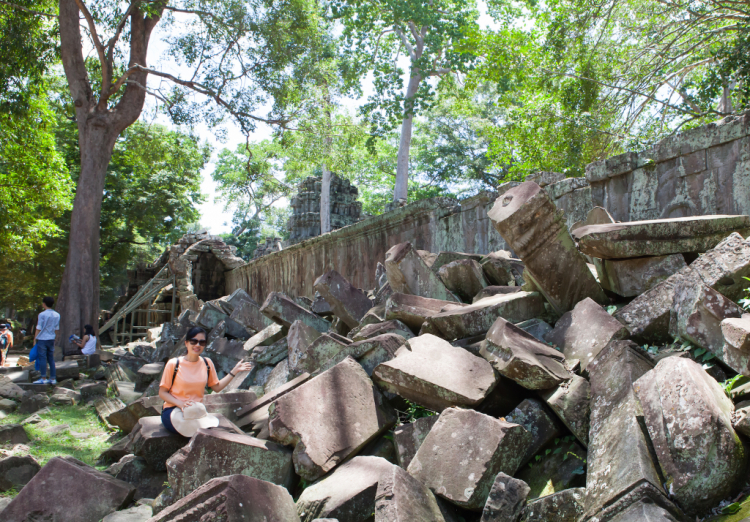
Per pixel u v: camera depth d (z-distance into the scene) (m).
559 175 8.84
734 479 2.40
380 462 3.04
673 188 6.52
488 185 36.62
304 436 3.53
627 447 2.55
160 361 10.62
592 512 2.39
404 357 3.92
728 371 3.23
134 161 24.14
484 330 4.66
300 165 21.48
